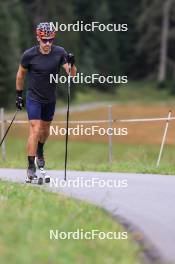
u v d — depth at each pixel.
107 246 14.05
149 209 19.19
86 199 20.23
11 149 80.19
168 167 31.45
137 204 19.97
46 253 12.67
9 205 17.38
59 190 21.88
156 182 25.03
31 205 17.55
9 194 19.59
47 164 33.38
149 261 13.65
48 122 23.30
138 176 27.02
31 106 22.62
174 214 18.50
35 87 22.53
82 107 162.12
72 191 22.03
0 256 12.38
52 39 22.22
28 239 13.60
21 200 18.39
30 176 23.14
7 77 155.75
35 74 22.47
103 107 159.12
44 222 15.34
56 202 18.42
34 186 22.20
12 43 159.12
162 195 21.77
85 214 16.94
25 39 176.50
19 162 35.81
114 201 20.39
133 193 22.09
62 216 16.34
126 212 18.61
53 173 27.39
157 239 15.50
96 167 31.48
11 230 14.21
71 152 76.06
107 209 18.80
